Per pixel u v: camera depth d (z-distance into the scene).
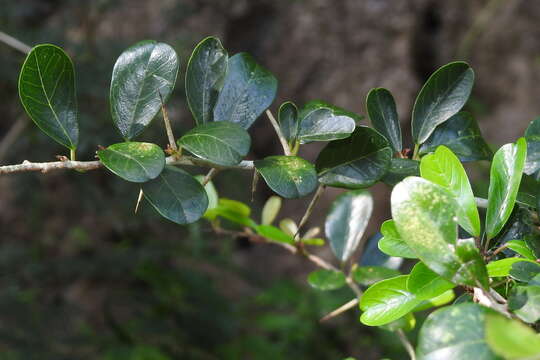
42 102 0.52
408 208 0.46
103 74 1.46
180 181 0.52
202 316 1.61
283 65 2.48
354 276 0.65
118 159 0.50
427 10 2.58
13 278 1.50
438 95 0.56
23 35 1.45
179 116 1.52
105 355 1.44
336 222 0.67
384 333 1.79
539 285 0.46
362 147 0.53
